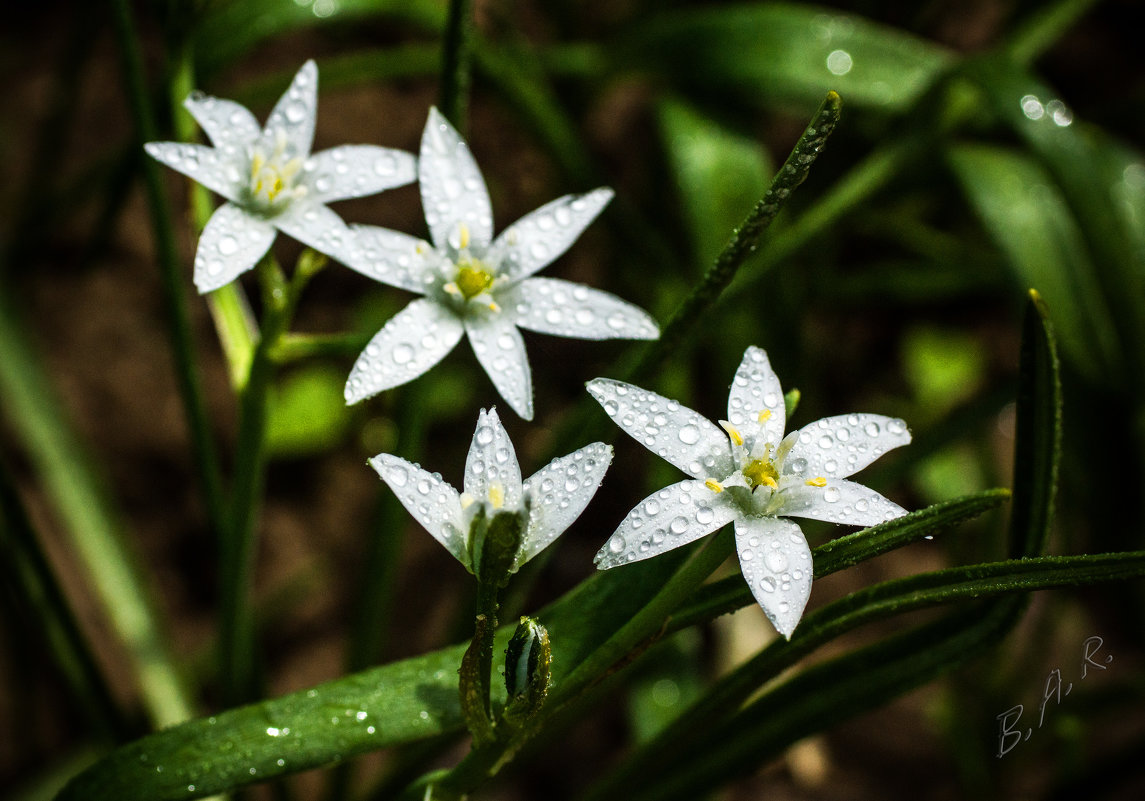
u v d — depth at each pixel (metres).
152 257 0.69
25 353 0.53
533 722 0.36
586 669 0.36
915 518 0.35
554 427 0.64
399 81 0.75
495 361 0.37
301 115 0.38
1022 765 0.54
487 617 0.35
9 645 0.54
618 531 0.35
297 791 0.55
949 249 0.73
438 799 0.36
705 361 0.68
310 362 0.66
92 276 0.68
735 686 0.37
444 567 0.65
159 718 0.46
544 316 0.38
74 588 0.59
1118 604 0.56
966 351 0.77
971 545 0.62
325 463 0.67
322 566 0.65
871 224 0.73
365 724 0.37
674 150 0.60
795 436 0.36
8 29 0.74
